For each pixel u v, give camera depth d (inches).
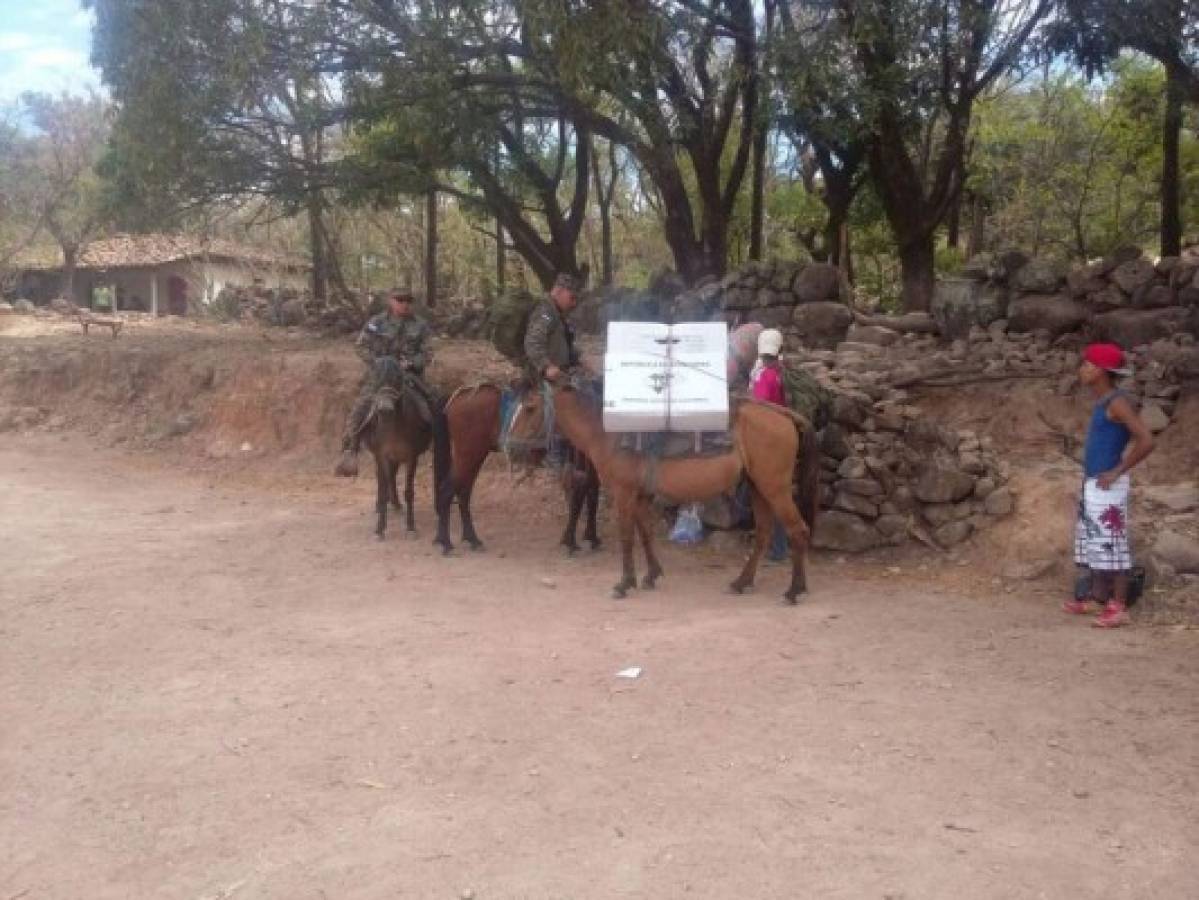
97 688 276.4
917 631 311.3
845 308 565.9
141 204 734.5
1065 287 490.3
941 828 193.9
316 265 1082.7
